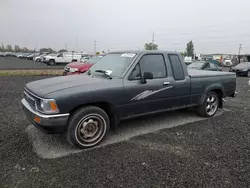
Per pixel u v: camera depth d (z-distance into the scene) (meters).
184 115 5.45
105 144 3.63
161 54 4.36
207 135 4.10
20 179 2.59
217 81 5.36
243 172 2.81
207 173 2.78
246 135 4.12
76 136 3.33
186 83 4.66
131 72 3.87
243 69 18.12
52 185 2.49
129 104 3.84
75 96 3.20
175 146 3.58
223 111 6.00
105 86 3.54
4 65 27.69
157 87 4.16
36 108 3.27
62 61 31.25
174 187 2.49
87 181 2.57
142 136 4.00
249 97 8.23
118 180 2.60
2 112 5.35
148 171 2.80
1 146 3.45
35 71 18.06
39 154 3.21
